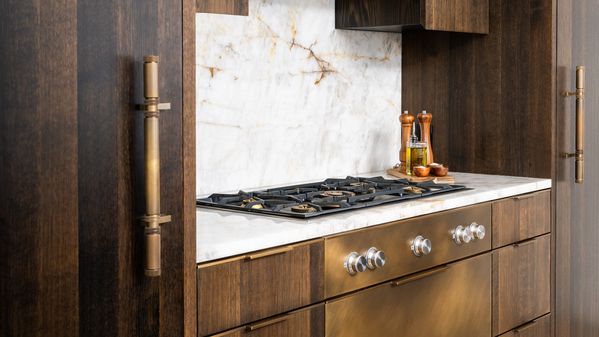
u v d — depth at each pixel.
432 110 3.19
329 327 1.85
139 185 1.37
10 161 1.17
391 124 3.21
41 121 1.21
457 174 3.05
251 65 2.57
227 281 1.58
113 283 1.33
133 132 1.36
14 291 1.19
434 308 2.26
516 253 2.68
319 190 2.41
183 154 1.45
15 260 1.19
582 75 2.92
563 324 3.03
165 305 1.44
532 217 2.77
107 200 1.32
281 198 2.19
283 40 2.68
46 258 1.23
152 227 1.35
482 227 2.40
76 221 1.27
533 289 2.81
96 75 1.29
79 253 1.27
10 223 1.18
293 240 1.73
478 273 2.47
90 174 1.29
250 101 2.58
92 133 1.28
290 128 2.74
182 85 1.44
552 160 2.87
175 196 1.44
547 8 2.82
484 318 2.52
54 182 1.23
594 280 3.27
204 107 2.42
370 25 2.81
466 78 3.07
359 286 1.94
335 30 2.91
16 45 1.17
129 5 1.33
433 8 2.68
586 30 3.09
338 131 2.95
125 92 1.34
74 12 1.24
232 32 2.49
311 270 1.79
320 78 2.85
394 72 3.22
